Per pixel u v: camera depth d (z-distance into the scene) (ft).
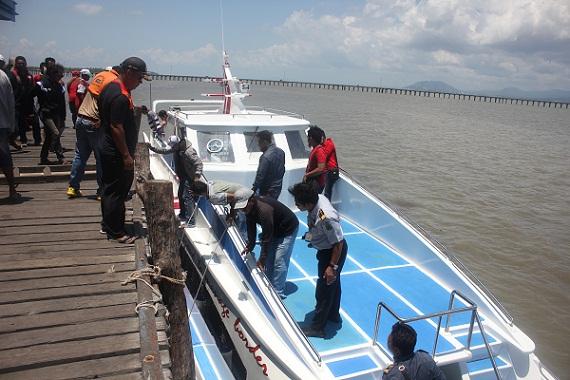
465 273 19.72
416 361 12.82
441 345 16.06
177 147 22.08
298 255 22.30
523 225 44.11
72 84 30.42
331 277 15.12
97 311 12.25
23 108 31.07
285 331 14.62
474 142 95.04
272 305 15.28
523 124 152.97
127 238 16.38
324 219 15.01
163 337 11.93
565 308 30.32
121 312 12.26
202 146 25.49
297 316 17.28
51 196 21.22
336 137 90.27
